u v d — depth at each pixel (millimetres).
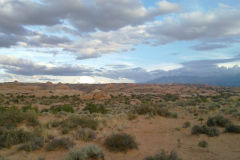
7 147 8109
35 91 80312
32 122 12711
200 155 7387
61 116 18703
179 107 27406
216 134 10172
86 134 9688
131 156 7445
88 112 24422
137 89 128875
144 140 9867
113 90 126875
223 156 7246
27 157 7059
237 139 9422
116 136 8461
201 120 14078
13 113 13023
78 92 89875
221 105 25438
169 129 12523
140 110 18734
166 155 6805
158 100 62750
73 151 6668
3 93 68875
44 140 8617
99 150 7070
